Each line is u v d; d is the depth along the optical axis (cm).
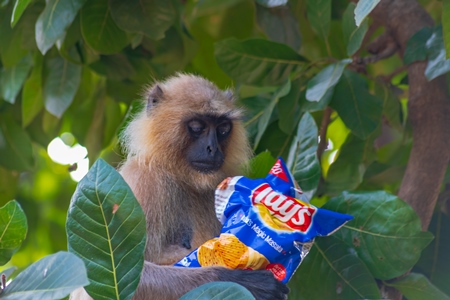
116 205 487
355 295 656
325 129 873
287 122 776
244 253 539
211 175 723
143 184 703
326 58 814
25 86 970
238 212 546
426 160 792
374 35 1109
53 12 731
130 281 488
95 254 487
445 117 805
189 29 1041
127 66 933
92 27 823
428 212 777
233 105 772
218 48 810
